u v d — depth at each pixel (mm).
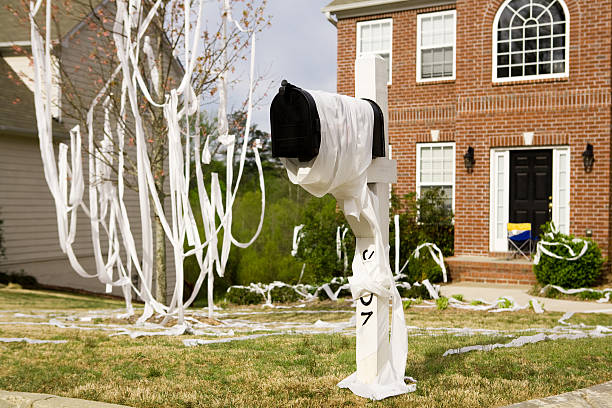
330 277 12750
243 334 7340
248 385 4742
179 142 6457
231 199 6711
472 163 13562
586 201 12477
